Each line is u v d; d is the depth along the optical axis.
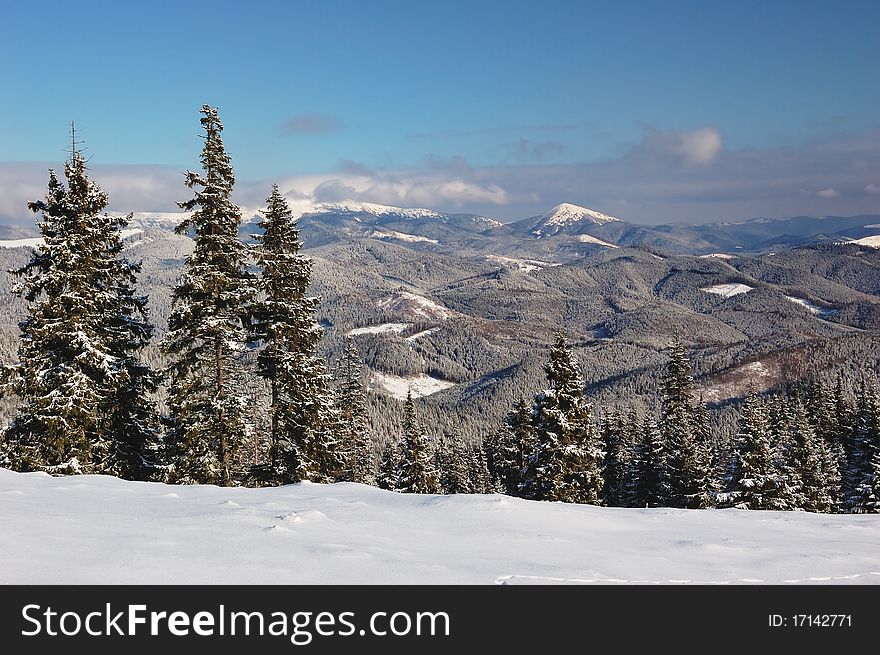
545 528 9.87
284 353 27.36
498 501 11.15
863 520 12.47
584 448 34.41
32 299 24.34
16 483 12.50
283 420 27.94
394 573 6.79
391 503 11.43
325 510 10.29
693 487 43.75
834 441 64.31
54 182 24.72
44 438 23.83
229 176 25.50
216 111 25.09
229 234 25.56
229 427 25.30
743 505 38.72
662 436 50.06
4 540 6.98
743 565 8.17
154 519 8.87
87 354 24.12
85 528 7.94
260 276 26.98
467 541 8.66
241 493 12.25
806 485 44.38
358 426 45.88
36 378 23.66
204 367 25.28
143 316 27.56
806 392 79.88
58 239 24.44
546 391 34.59
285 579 6.39
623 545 9.07
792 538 10.24
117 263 25.59
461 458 60.41
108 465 25.94
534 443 35.75
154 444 27.09
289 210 27.75
